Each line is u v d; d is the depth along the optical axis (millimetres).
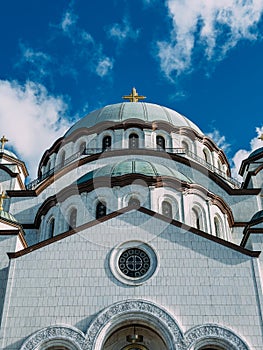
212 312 27891
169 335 27156
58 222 39281
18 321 27672
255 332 27281
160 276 29016
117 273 29156
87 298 28359
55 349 27391
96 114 53656
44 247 30094
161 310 27844
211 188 44938
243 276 29125
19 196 44188
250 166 48719
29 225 42188
